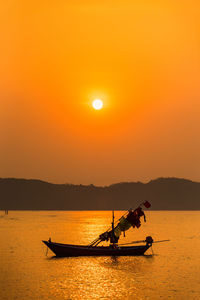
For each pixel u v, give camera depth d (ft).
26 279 174.19
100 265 207.21
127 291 153.17
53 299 140.77
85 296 145.07
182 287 160.25
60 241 352.49
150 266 207.92
